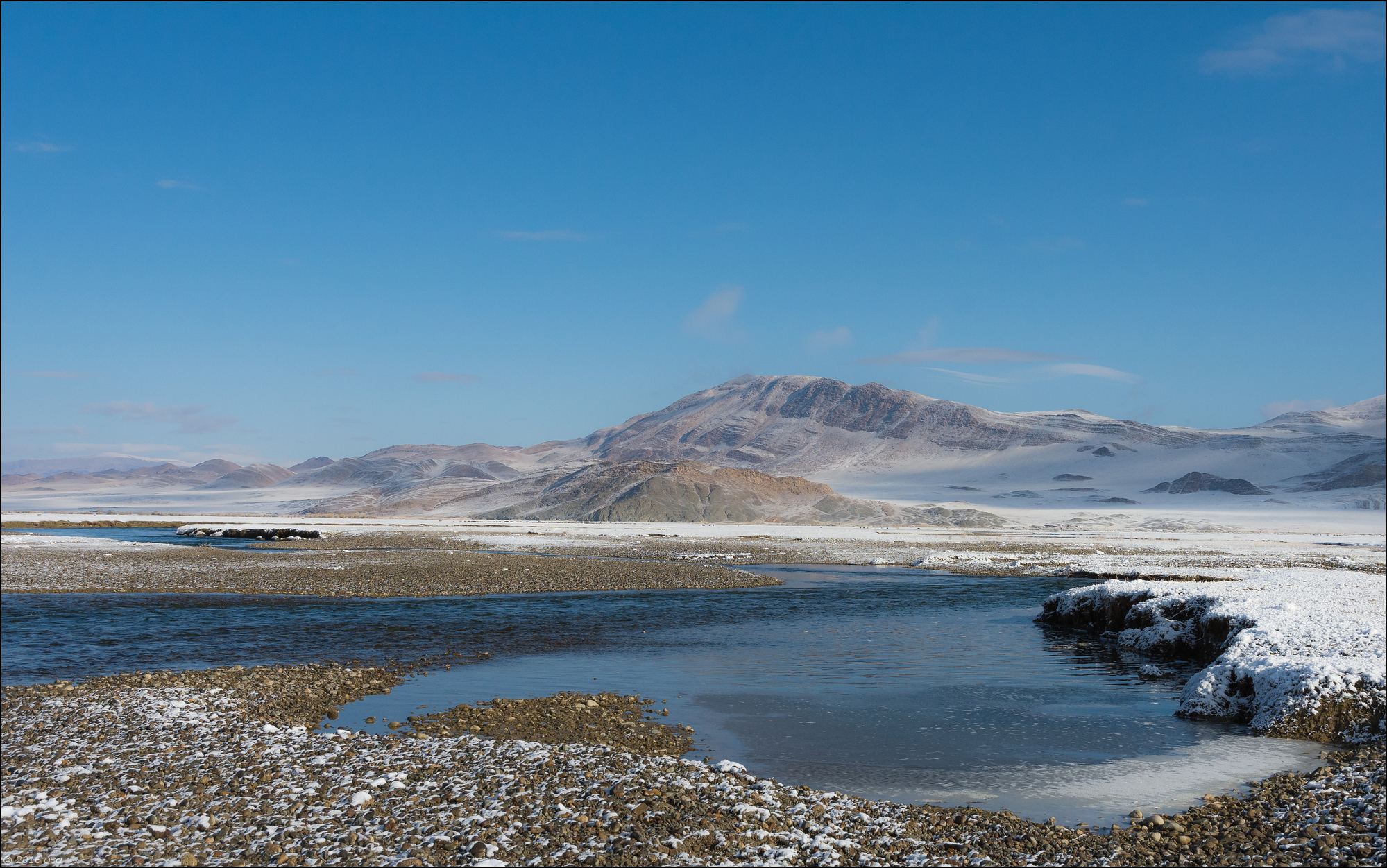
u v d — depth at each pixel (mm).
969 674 29156
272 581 53156
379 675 27438
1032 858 13477
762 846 13523
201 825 14094
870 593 53406
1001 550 95688
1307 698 21922
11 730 20062
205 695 23703
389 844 13352
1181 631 33781
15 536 88812
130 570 57969
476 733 20781
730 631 38000
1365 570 70812
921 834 14414
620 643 34531
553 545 91562
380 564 64188
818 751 19844
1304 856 13453
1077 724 22594
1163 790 17328
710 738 20891
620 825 14086
